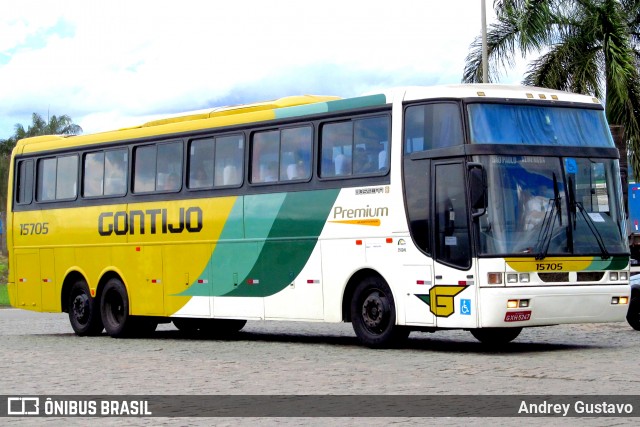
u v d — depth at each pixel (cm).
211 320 2408
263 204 2005
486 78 3294
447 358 1628
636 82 3359
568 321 1697
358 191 1834
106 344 2123
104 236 2355
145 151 2277
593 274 1727
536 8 3406
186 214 2162
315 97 2022
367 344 1830
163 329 2661
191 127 2172
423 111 1752
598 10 3353
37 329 2709
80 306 2414
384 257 1786
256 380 1388
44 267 2514
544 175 1720
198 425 1031
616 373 1390
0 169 9462
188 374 1484
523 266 1662
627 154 3384
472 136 1689
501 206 1672
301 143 1944
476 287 1652
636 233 4184
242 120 2062
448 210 1698
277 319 1977
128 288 2294
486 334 1939
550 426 985
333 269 1872
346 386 1301
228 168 2084
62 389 1336
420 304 1733
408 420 1029
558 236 1703
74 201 2441
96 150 2395
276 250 1975
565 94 1800
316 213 1905
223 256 2078
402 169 1764
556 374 1385
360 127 1845
